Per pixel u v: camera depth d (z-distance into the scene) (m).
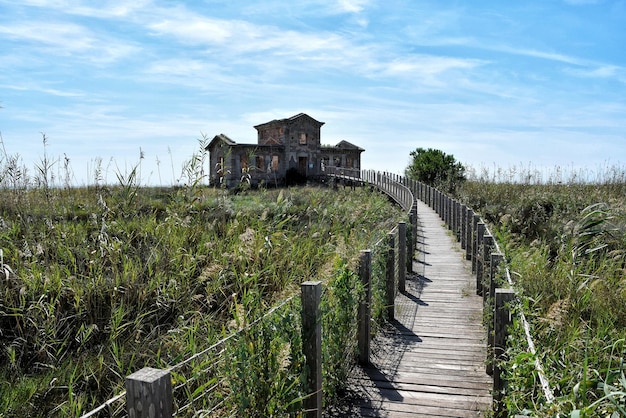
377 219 12.45
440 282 9.29
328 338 4.27
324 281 4.36
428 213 20.41
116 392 4.74
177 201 8.63
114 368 5.23
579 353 4.07
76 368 5.02
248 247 7.43
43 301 6.10
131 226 8.65
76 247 7.45
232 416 2.89
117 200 9.96
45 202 8.88
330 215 11.28
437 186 26.62
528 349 3.24
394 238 7.20
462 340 6.17
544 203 14.80
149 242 8.01
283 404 3.24
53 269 6.66
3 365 5.33
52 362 5.32
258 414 3.02
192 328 5.28
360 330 5.37
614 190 17.47
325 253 8.08
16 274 6.36
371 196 19.19
